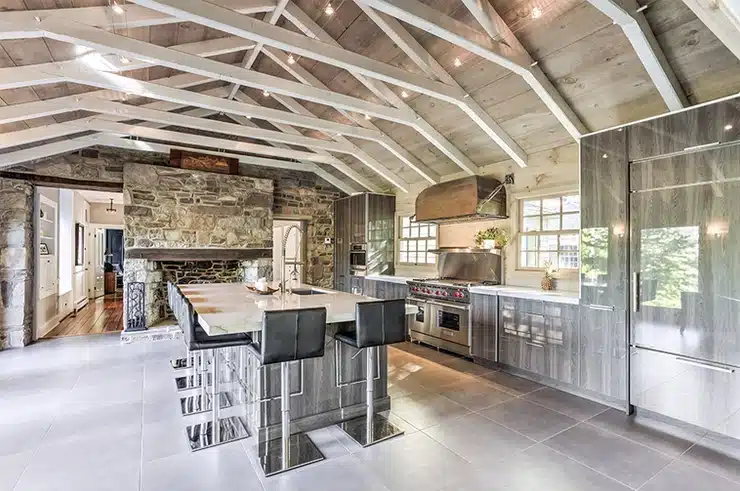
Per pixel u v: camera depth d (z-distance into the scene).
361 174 7.04
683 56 2.79
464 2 2.81
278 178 7.26
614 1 2.45
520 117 4.06
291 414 2.79
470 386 3.76
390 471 2.30
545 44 3.13
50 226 6.41
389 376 4.06
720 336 2.59
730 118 2.54
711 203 2.63
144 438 2.65
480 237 4.98
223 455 2.46
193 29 3.64
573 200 4.24
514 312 4.05
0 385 3.66
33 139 4.39
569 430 2.84
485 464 2.38
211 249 6.20
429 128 4.75
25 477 2.18
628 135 3.10
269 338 2.26
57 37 2.62
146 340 5.46
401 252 6.81
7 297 5.02
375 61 3.27
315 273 7.64
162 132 5.13
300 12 3.64
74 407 3.16
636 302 3.04
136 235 5.64
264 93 5.35
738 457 2.46
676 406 2.81
